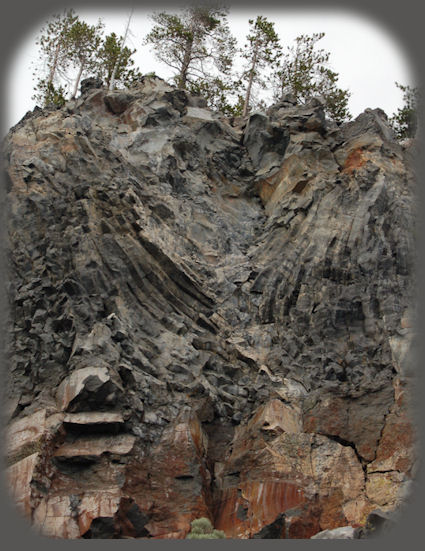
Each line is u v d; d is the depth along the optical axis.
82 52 47.59
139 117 35.75
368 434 24.05
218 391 25.91
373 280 28.52
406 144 36.41
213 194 34.38
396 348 26.12
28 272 26.78
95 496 20.75
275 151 36.00
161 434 23.33
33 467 20.69
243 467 23.78
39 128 33.00
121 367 23.75
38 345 24.70
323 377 26.22
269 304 29.11
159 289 27.66
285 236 31.44
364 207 30.75
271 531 21.45
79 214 28.41
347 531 20.33
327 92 46.56
